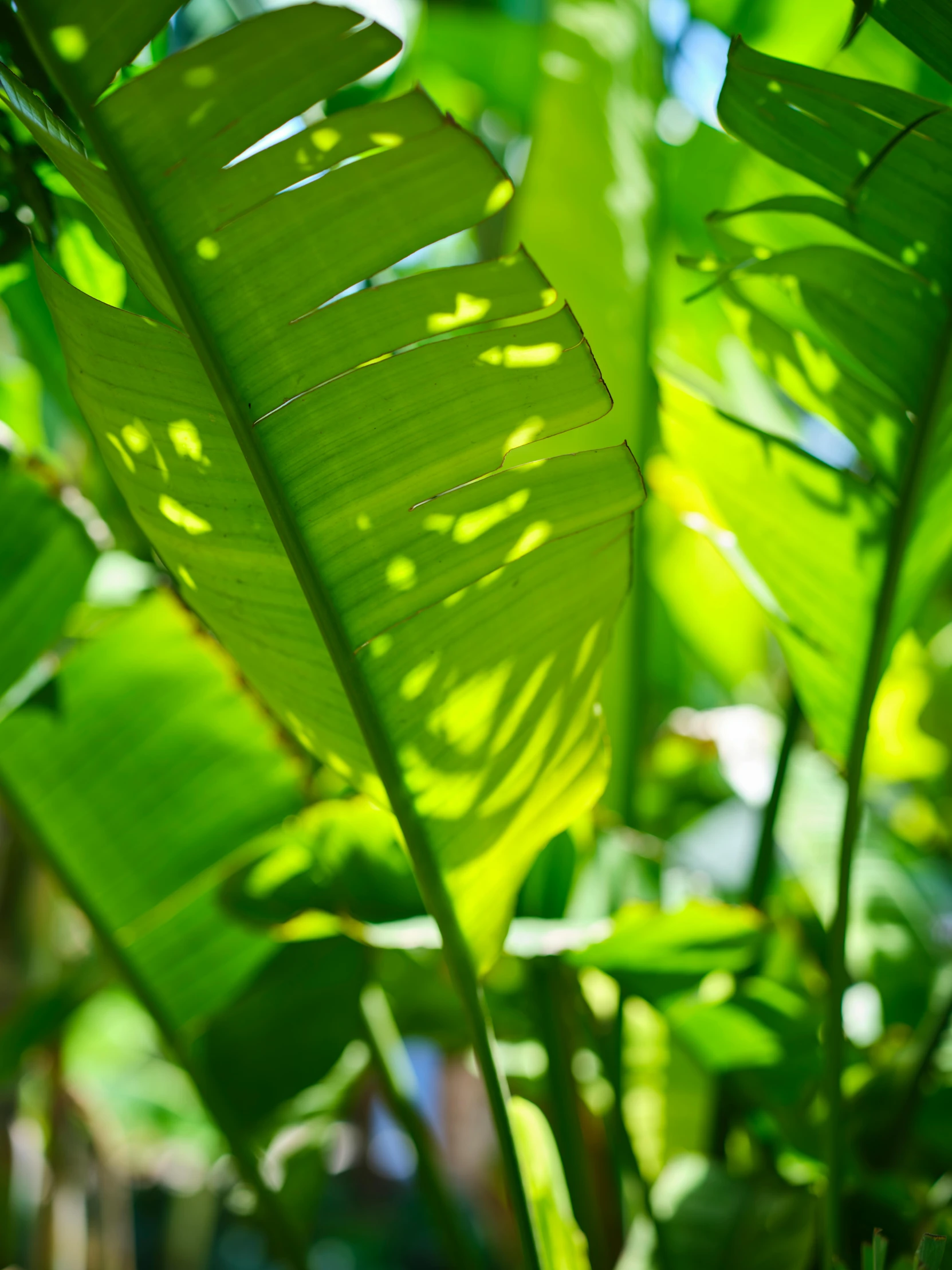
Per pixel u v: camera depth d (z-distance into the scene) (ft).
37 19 2.66
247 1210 5.27
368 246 2.80
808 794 5.63
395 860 3.91
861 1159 4.24
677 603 6.37
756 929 3.61
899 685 5.58
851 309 3.34
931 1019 4.28
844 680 3.67
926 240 3.19
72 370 3.02
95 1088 6.68
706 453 3.67
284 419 2.87
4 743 4.25
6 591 3.99
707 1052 4.20
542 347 2.88
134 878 4.42
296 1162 4.92
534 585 3.09
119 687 4.24
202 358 2.82
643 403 4.89
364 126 2.76
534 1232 3.38
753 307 3.57
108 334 2.91
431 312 2.84
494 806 3.28
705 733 6.01
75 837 4.37
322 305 2.82
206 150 2.73
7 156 3.48
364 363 2.85
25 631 4.04
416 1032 5.22
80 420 4.53
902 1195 3.91
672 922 3.58
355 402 2.86
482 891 3.36
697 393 3.62
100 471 4.57
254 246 2.78
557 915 4.05
